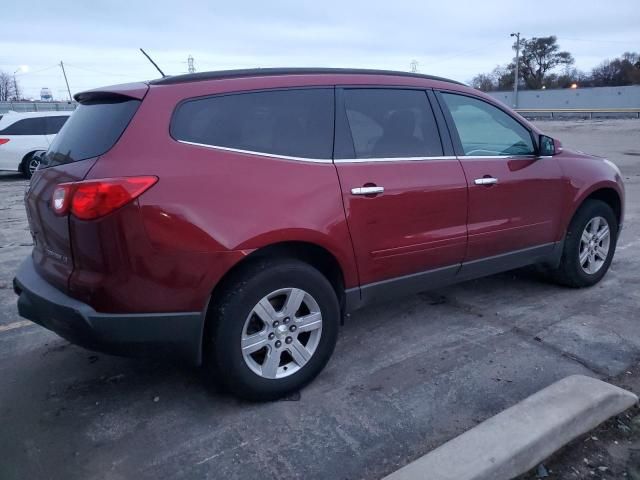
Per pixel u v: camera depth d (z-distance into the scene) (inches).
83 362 149.5
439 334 162.1
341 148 134.7
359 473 103.5
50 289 118.7
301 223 122.8
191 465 106.6
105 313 109.6
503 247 168.4
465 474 95.7
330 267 136.3
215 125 120.1
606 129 1151.6
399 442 112.2
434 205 147.6
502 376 136.9
